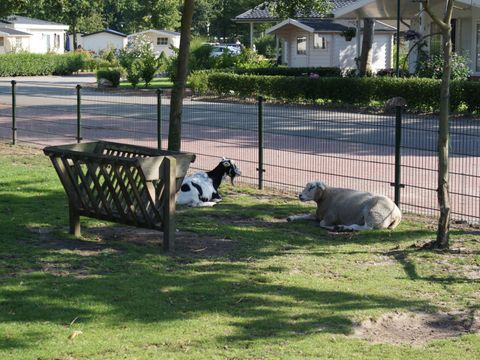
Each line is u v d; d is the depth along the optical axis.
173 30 79.38
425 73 30.73
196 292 7.68
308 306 7.30
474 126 22.58
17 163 15.96
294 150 17.73
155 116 25.73
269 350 6.18
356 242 9.89
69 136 19.73
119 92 38.56
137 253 9.23
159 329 6.64
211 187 12.20
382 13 37.22
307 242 9.89
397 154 11.41
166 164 9.23
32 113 26.94
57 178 14.04
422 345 6.44
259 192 13.13
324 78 30.66
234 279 8.17
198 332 6.58
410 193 12.81
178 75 13.42
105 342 6.33
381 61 48.75
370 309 7.24
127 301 7.38
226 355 6.06
